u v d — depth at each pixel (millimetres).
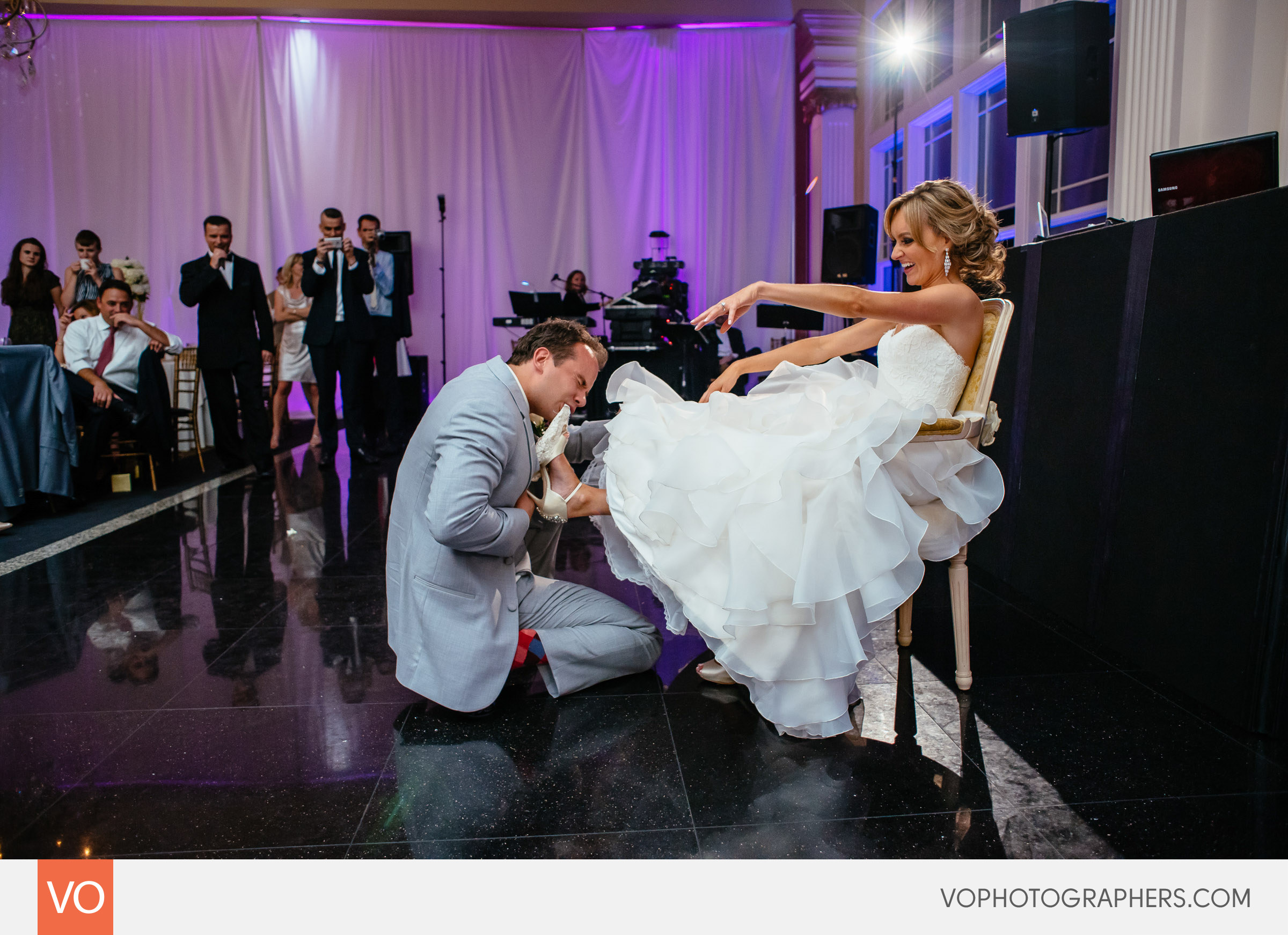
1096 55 3182
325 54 8469
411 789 1537
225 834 1401
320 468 5398
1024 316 2602
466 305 8789
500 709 1874
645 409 1861
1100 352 2197
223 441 5230
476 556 1781
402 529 1839
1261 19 2941
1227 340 1753
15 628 2414
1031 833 1393
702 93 8633
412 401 7285
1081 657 2137
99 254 6668
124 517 3908
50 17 8234
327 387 5438
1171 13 3229
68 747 1706
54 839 1388
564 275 8820
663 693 1955
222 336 4969
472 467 1660
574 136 8688
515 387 1760
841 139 7875
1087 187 4387
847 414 1720
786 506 1576
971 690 1947
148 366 4699
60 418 3904
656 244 8766
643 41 8609
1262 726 1696
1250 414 1699
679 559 1684
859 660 1597
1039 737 1720
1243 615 1728
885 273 7297
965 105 5773
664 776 1583
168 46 8344
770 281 8773
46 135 8328
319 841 1381
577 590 2033
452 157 8633
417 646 1798
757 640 1651
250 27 8344
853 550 1603
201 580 2885
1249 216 1686
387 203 8617
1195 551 1860
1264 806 1460
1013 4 5156
